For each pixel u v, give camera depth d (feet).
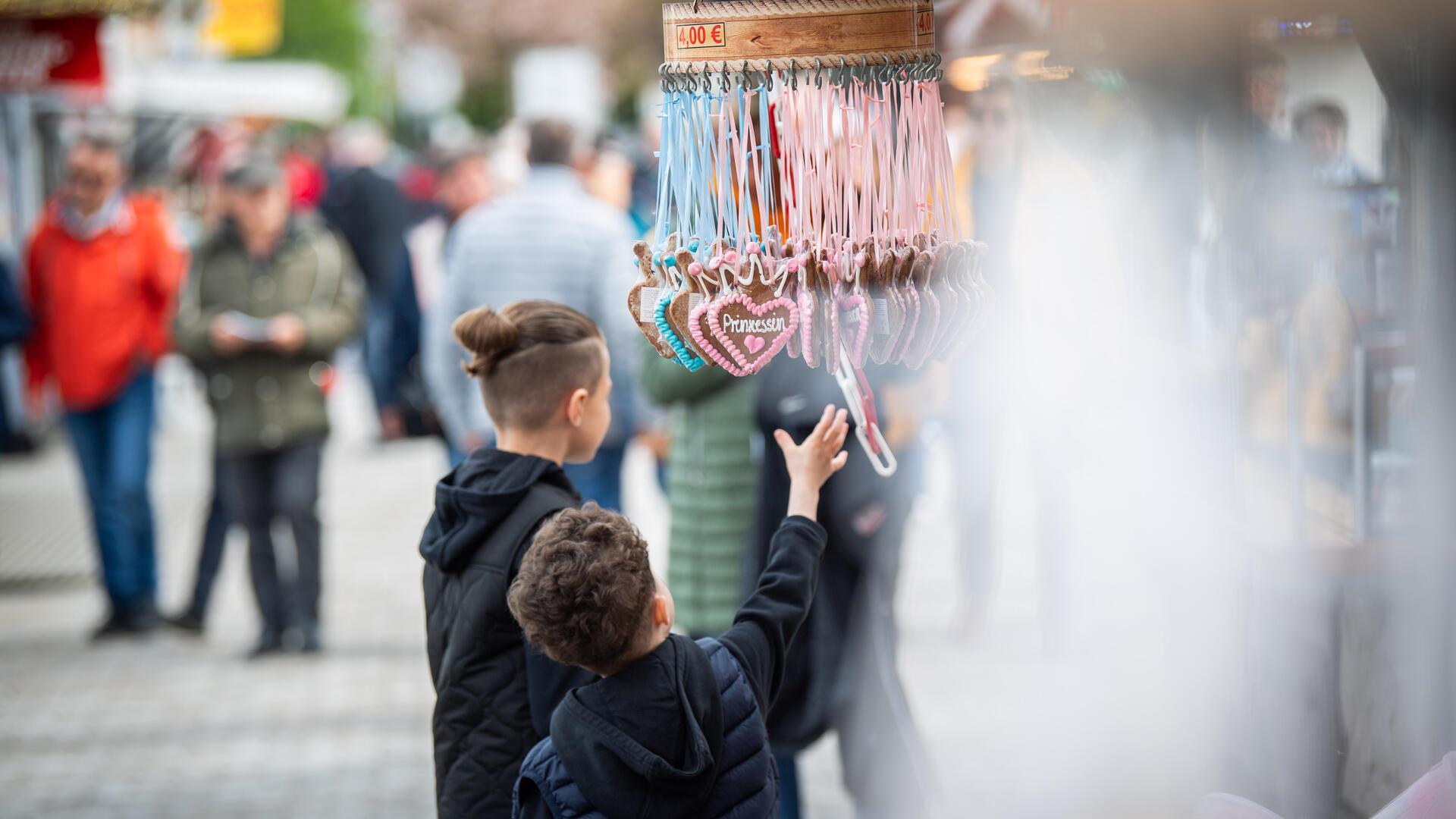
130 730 19.95
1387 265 11.10
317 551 23.44
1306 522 11.55
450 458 27.27
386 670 22.61
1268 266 11.77
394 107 149.79
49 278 23.93
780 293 7.39
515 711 9.41
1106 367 14.38
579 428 10.18
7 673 22.70
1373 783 10.98
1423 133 9.65
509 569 9.35
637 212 31.40
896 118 7.63
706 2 7.43
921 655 21.52
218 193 22.95
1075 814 14.35
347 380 62.03
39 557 31.01
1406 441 11.12
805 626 13.82
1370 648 11.01
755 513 14.32
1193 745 13.12
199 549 24.72
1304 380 11.56
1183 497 12.87
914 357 7.73
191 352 22.48
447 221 28.37
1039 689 18.35
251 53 116.57
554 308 10.23
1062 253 15.15
